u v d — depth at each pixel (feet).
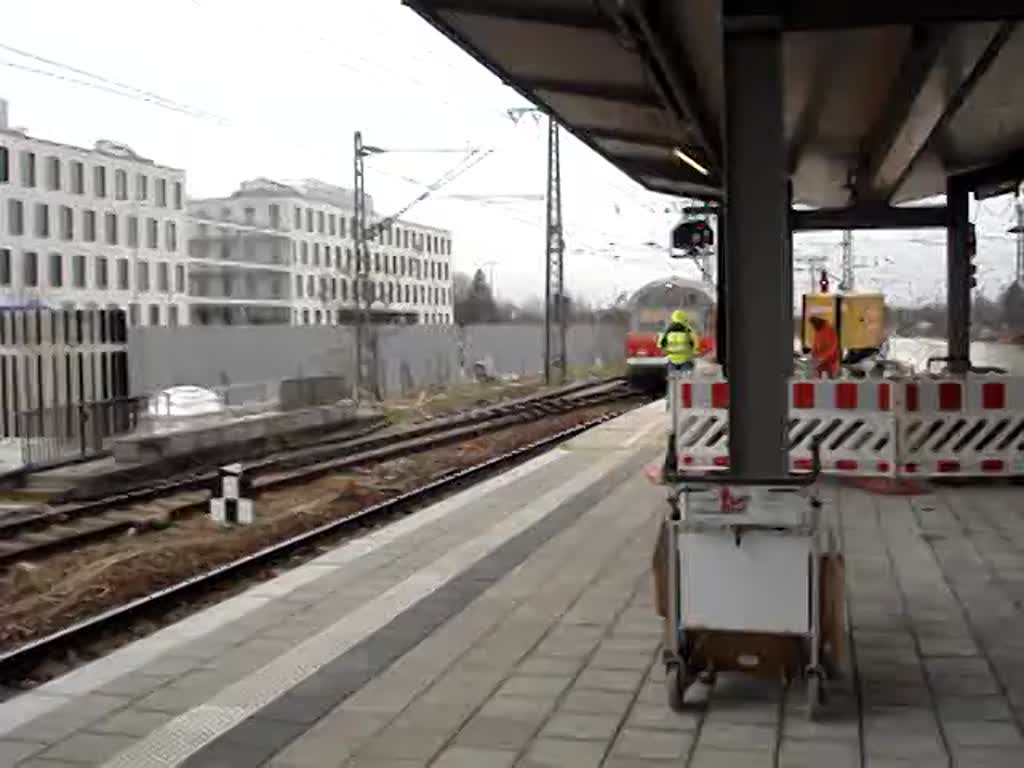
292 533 46.16
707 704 19.63
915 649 22.88
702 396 48.73
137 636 29.89
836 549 20.03
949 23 22.67
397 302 347.15
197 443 69.56
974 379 44.39
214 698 20.58
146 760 17.60
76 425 67.26
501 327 188.65
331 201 339.98
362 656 23.00
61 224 226.17
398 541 35.96
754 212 22.16
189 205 316.40
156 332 110.42
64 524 47.39
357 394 107.55
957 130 45.39
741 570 19.24
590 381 171.01
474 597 28.04
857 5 22.22
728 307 22.26
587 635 24.30
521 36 30.66
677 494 20.06
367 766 17.12
